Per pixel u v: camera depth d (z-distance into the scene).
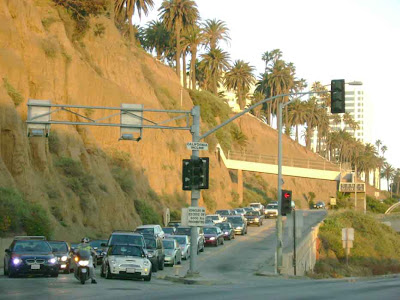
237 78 128.00
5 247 30.59
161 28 109.69
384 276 45.41
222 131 106.75
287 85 144.38
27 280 22.42
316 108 154.38
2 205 33.72
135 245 25.44
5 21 44.88
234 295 18.47
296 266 38.56
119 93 58.66
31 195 38.84
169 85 91.50
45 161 42.41
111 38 67.50
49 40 50.38
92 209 44.88
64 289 18.62
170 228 45.22
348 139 182.00
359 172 197.12
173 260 34.56
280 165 34.53
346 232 51.25
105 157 52.31
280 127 34.91
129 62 69.56
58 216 40.59
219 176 89.62
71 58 52.31
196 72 125.31
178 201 68.81
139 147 64.38
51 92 47.69
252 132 128.50
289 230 42.38
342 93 23.50
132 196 54.94
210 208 81.81
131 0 85.25
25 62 46.28
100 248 33.47
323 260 53.56
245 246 48.53
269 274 32.78
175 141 74.06
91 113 53.88
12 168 38.78
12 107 40.00
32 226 35.16
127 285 21.52
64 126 47.97
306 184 130.88
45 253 24.47
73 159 46.62
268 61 147.75
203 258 40.28
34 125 25.52
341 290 22.17
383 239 64.50
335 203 96.50
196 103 103.75
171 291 19.64
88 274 21.05
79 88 53.12
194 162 27.34
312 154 143.38
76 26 61.12
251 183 115.56
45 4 55.38
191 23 98.56
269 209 83.75
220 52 114.88
